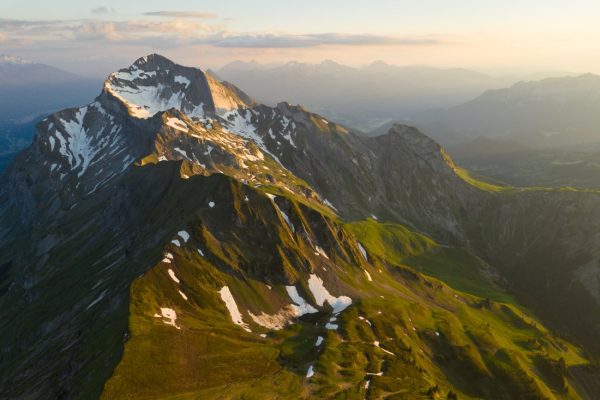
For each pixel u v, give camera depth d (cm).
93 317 15900
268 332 15638
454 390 15375
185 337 13312
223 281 17050
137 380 11162
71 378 12438
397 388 13000
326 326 16600
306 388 12175
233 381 11988
